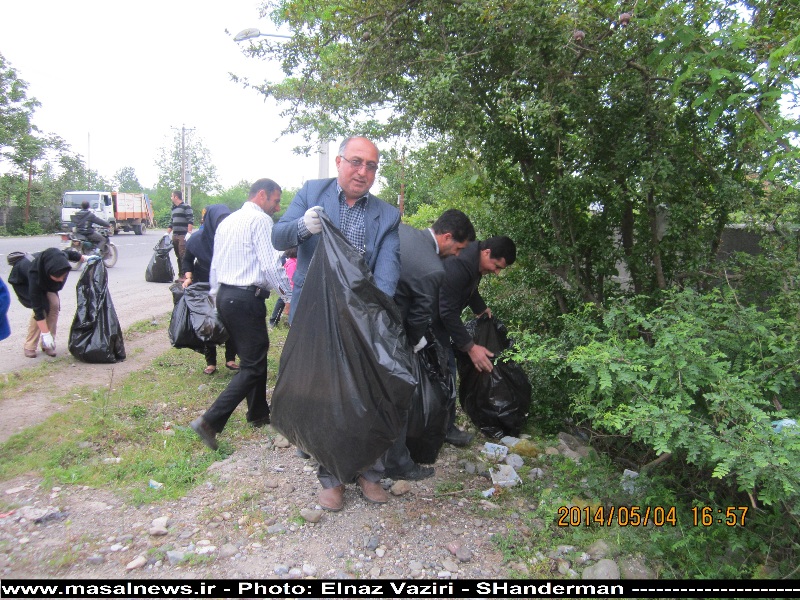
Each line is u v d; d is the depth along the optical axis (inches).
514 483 136.3
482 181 185.5
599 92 148.8
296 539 113.1
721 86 123.6
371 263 120.5
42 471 138.0
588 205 170.7
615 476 125.3
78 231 614.2
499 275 199.6
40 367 225.5
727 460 88.1
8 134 1364.4
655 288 161.2
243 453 151.9
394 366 104.1
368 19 157.5
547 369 156.9
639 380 102.7
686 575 102.1
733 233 172.7
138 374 219.9
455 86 146.6
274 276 154.3
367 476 125.4
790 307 122.2
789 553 102.3
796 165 118.6
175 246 497.0
